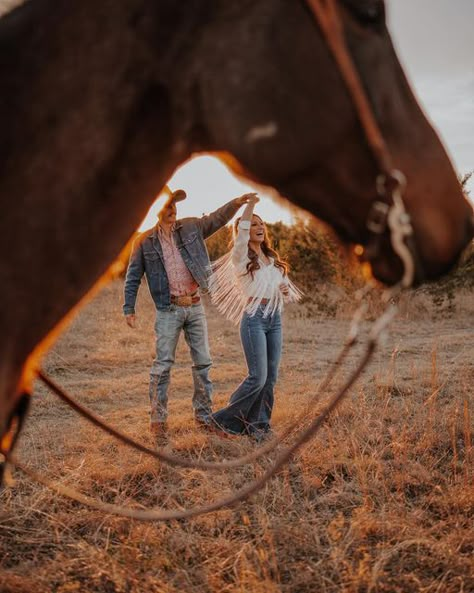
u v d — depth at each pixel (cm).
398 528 385
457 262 196
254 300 582
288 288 608
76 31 175
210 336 1183
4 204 174
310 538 380
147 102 177
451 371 779
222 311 606
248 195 588
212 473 486
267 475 227
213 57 173
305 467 486
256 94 172
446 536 374
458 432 552
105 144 175
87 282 183
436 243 187
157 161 182
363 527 381
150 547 375
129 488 470
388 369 818
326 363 909
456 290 1363
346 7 177
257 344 584
